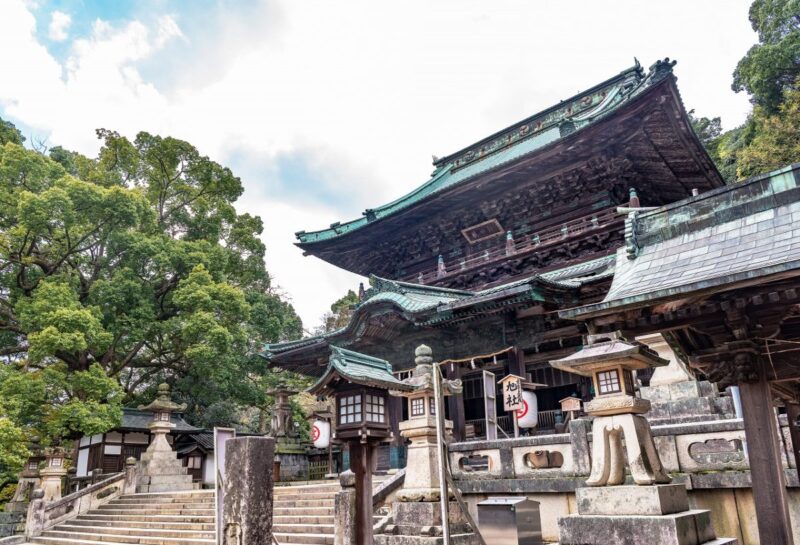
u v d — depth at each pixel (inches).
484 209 1027.3
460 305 649.6
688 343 300.4
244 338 1177.4
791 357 272.4
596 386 274.7
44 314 879.7
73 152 1374.3
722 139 1724.9
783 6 1364.4
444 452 241.8
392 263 1233.4
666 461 321.7
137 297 1057.5
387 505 416.2
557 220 973.2
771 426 245.6
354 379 285.7
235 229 1407.5
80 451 1126.4
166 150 1309.1
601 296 636.1
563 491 343.3
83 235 1042.7
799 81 1223.5
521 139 1334.9
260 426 1491.1
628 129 799.7
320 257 1268.5
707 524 256.1
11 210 983.0
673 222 287.3
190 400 1347.2
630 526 238.7
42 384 844.6
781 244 230.4
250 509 205.3
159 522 661.3
